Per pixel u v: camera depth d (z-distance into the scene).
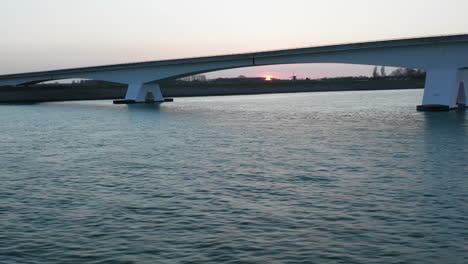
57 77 160.88
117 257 15.59
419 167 31.64
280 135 53.78
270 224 18.91
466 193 23.77
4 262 15.31
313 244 16.52
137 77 139.62
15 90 189.75
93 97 199.88
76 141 50.59
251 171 31.11
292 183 27.03
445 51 77.00
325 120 74.62
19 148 45.44
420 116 74.88
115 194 24.88
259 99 175.00
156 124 71.31
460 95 85.50
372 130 57.38
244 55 105.50
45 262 15.28
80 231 18.39
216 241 16.95
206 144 46.19
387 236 17.22
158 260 15.26
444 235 17.20
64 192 25.62
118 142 49.06
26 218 20.41
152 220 19.73
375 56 84.25
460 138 47.03
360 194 23.97
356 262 14.88
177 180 28.38
